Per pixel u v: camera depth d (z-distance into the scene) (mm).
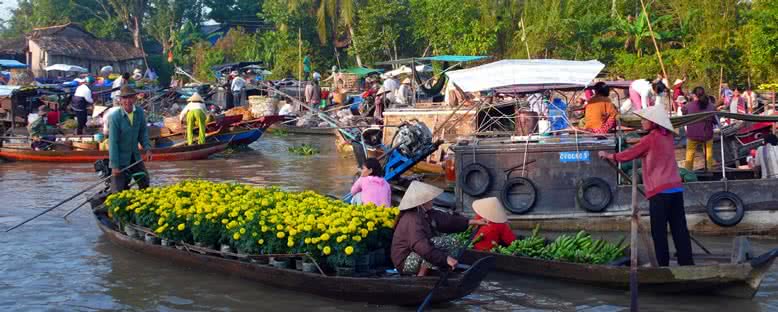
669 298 7383
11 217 11453
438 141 11773
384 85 25375
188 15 67250
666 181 7445
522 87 13359
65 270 8516
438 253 6930
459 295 6922
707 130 11734
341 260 7254
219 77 38500
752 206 9562
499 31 35969
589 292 7641
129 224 9258
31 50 51656
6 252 9297
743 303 7180
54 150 18906
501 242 8594
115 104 22703
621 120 10617
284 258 7641
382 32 42750
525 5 34875
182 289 7820
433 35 38219
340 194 13312
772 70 26406
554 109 14078
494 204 7883
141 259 8977
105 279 8172
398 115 17047
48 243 9766
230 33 56594
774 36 25578
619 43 33656
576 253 8117
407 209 7133
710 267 7129
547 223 10055
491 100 15148
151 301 7445
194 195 9078
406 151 11664
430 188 7129
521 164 10109
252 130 21812
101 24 66062
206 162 18922
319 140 26141
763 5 26703
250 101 30891
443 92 26344
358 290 7156
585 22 33062
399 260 7207
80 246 9602
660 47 32812
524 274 8117
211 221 8219
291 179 15453
